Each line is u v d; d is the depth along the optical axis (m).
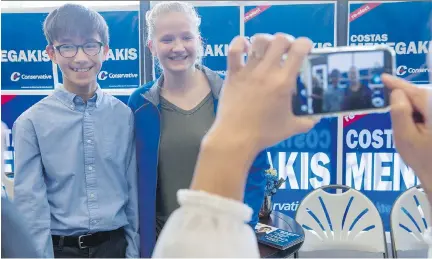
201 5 2.53
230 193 0.29
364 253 2.47
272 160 2.66
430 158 0.33
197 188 0.29
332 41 2.52
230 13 2.53
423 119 0.34
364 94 0.45
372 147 2.58
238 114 0.29
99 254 1.26
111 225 1.26
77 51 1.23
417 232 1.96
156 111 1.34
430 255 0.46
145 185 1.34
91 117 1.27
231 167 0.29
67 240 1.25
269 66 0.30
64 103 1.25
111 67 2.59
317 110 0.44
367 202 2.01
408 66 2.49
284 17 2.52
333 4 2.49
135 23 2.54
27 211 1.15
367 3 2.47
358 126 2.57
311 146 2.62
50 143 1.22
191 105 1.39
